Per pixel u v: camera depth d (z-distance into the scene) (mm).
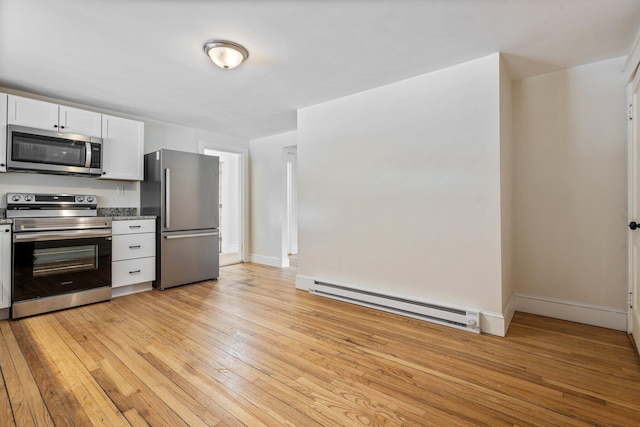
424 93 2621
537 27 1938
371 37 2059
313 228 3453
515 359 1927
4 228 2545
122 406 1479
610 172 2395
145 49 2203
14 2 1662
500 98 2277
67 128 3031
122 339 2225
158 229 3586
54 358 1939
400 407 1480
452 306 2449
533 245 2709
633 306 2199
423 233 2633
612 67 2375
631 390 1597
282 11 1771
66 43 2109
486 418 1398
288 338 2254
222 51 2139
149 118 3973
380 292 2859
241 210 5363
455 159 2461
